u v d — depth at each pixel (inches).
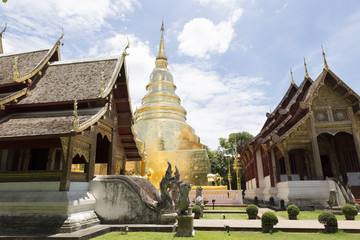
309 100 748.6
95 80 479.8
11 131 368.5
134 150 616.4
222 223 436.5
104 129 492.1
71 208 351.3
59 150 617.6
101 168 990.4
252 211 523.2
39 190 366.9
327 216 370.9
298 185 698.2
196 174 1187.3
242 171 2005.4
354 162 868.0
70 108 446.6
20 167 546.6
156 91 1519.4
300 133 754.8
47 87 478.0
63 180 358.9
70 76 503.2
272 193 866.8
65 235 307.3
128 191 412.2
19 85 470.9
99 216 407.8
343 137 900.6
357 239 316.8
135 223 394.3
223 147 2155.5
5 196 367.2
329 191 673.6
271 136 810.8
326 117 762.8
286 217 539.2
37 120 406.3
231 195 951.6
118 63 512.7
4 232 333.4
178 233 331.6
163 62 1691.7
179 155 1230.9
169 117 1419.8
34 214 349.1
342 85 744.3
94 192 422.0
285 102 1031.6
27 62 533.6
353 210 480.1
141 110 1483.8
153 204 398.9
